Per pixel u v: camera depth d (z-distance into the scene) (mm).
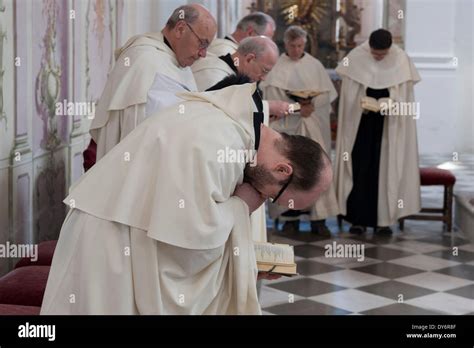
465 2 15102
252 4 17688
